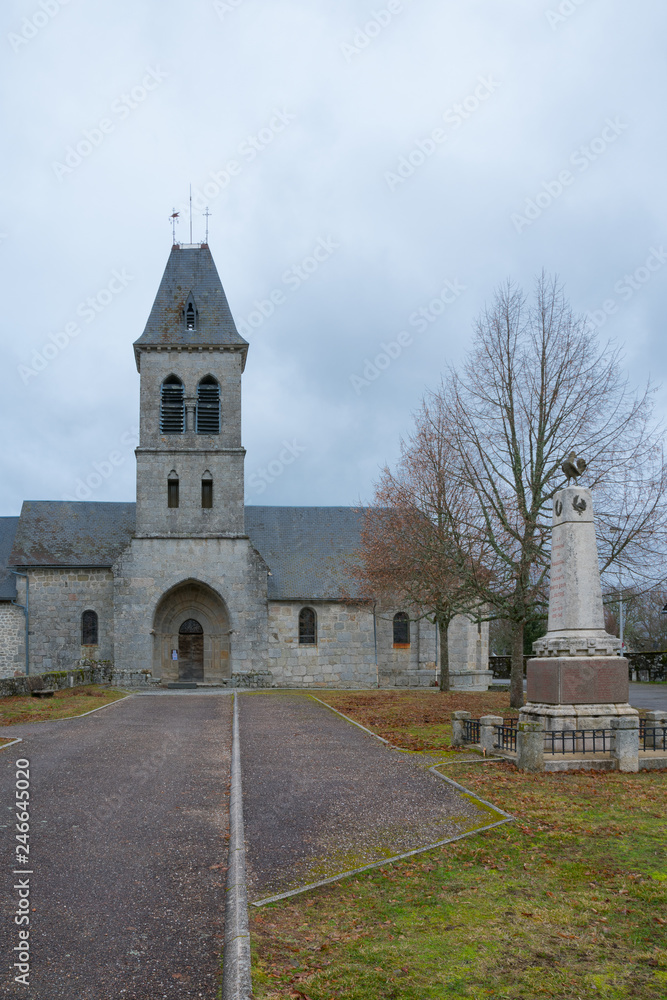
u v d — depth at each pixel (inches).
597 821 378.3
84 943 248.1
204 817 401.4
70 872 315.3
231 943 240.2
